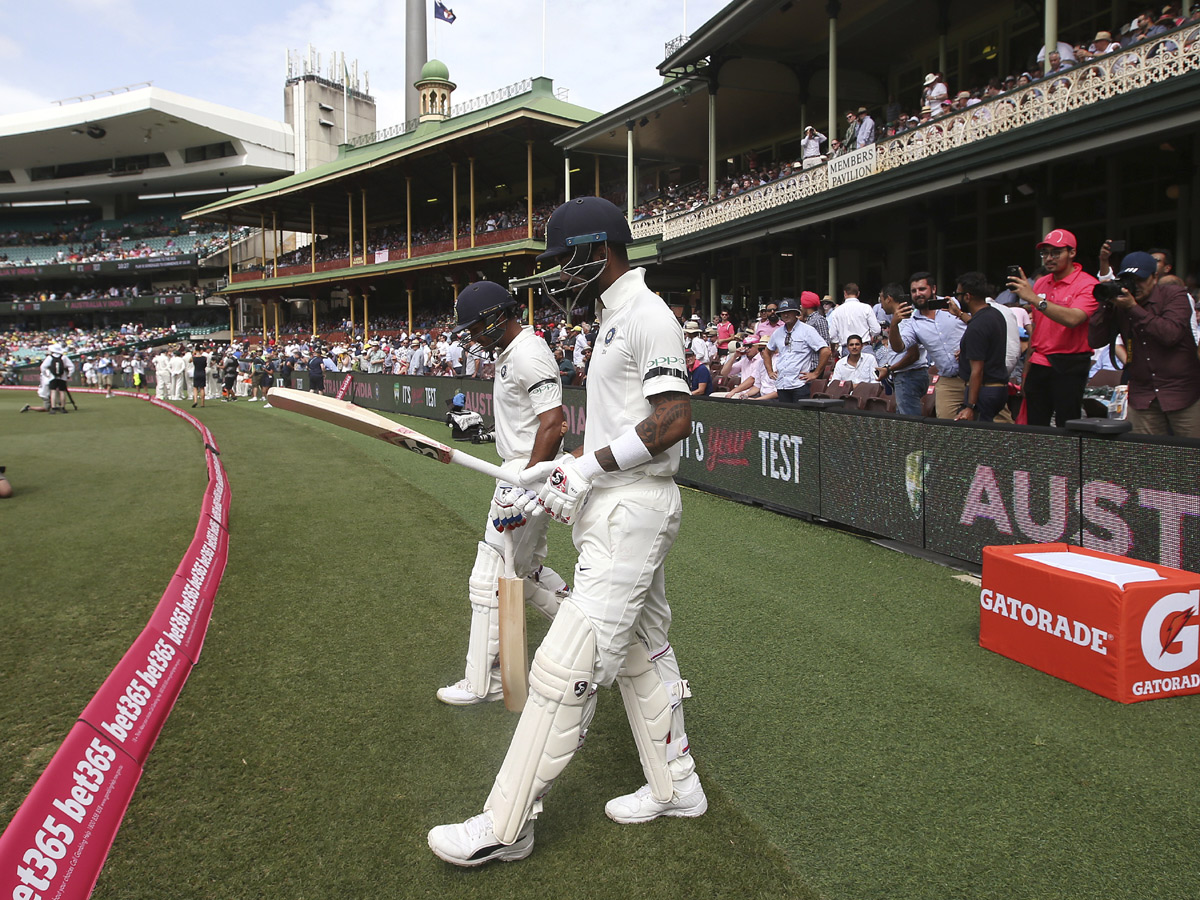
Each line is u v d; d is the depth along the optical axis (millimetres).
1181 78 8141
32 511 7070
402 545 5660
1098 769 2457
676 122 19719
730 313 18656
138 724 2734
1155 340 4164
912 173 11664
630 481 2105
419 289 39125
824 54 16297
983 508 4262
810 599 4125
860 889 1951
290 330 41594
